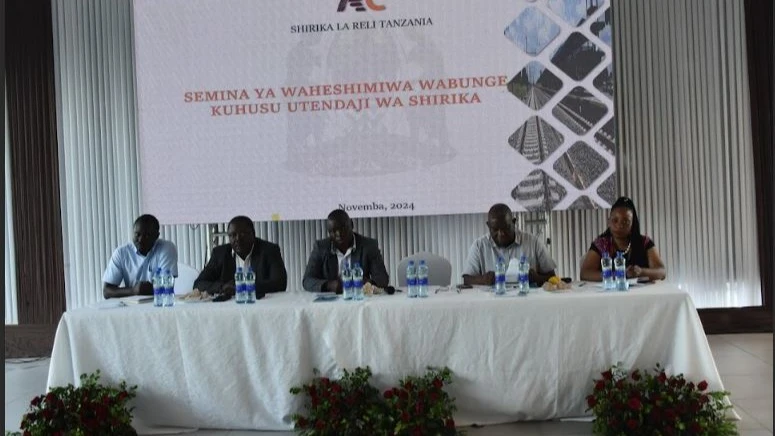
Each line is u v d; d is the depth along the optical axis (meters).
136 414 3.68
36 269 5.95
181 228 5.88
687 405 3.24
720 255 5.79
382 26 5.44
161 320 3.63
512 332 3.55
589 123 5.42
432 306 3.56
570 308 3.54
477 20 5.40
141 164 5.60
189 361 3.62
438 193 5.48
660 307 3.51
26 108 5.89
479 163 5.45
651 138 5.76
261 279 4.32
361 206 5.51
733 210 5.79
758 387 4.25
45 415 3.36
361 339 3.57
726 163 5.76
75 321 3.66
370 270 4.36
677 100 5.75
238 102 5.53
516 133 5.43
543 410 3.61
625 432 3.29
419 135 5.45
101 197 5.90
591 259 4.38
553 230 5.80
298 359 3.57
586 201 5.44
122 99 5.85
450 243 5.80
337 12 5.46
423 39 5.43
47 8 5.86
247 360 3.61
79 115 5.88
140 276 4.64
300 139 5.51
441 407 3.33
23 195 5.92
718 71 5.74
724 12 5.73
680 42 5.73
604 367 3.55
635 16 5.73
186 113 5.56
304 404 3.61
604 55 5.39
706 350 3.46
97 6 5.82
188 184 5.58
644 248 4.39
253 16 5.50
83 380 3.61
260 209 5.56
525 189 5.45
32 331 5.93
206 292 4.03
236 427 3.69
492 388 3.58
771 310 5.73
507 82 5.42
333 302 3.64
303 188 5.53
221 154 5.56
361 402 3.44
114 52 5.84
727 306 5.80
